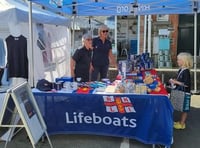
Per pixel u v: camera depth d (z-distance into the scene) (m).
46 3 5.43
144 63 6.32
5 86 4.91
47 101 4.23
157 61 11.26
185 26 11.59
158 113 3.92
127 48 12.51
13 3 5.66
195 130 4.99
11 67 5.25
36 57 6.11
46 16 6.46
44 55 6.70
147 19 10.91
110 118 4.16
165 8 7.44
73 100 4.18
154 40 11.52
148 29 10.67
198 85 8.16
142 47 11.74
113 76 8.15
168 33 11.52
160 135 3.94
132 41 12.47
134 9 7.52
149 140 3.99
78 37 11.93
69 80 4.58
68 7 7.47
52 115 4.29
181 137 4.66
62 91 4.28
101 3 7.37
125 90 4.10
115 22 12.36
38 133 3.80
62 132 4.33
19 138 4.52
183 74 4.73
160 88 4.30
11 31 5.20
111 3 6.95
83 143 4.36
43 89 4.30
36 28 6.15
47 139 4.32
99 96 4.08
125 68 5.34
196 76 8.08
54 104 4.24
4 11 4.91
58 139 4.50
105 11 7.72
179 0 7.14
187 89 4.75
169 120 3.88
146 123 3.99
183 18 11.55
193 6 7.31
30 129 3.62
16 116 3.98
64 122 4.30
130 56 6.52
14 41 5.24
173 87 4.83
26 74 5.34
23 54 5.29
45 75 6.82
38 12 6.26
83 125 4.28
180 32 11.69
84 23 11.37
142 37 11.73
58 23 7.31
